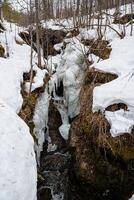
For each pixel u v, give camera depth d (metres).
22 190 3.96
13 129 4.55
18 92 6.48
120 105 5.82
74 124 6.68
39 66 8.88
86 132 6.06
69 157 6.91
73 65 8.92
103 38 10.12
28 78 7.48
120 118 5.67
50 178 6.56
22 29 13.74
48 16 15.09
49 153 7.41
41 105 7.32
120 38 9.41
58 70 9.66
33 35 12.45
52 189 6.32
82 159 5.86
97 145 5.71
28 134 4.79
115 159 5.50
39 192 6.08
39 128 6.97
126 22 11.76
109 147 5.54
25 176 4.11
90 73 7.22
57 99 8.90
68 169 6.59
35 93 7.20
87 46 10.19
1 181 3.83
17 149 4.29
